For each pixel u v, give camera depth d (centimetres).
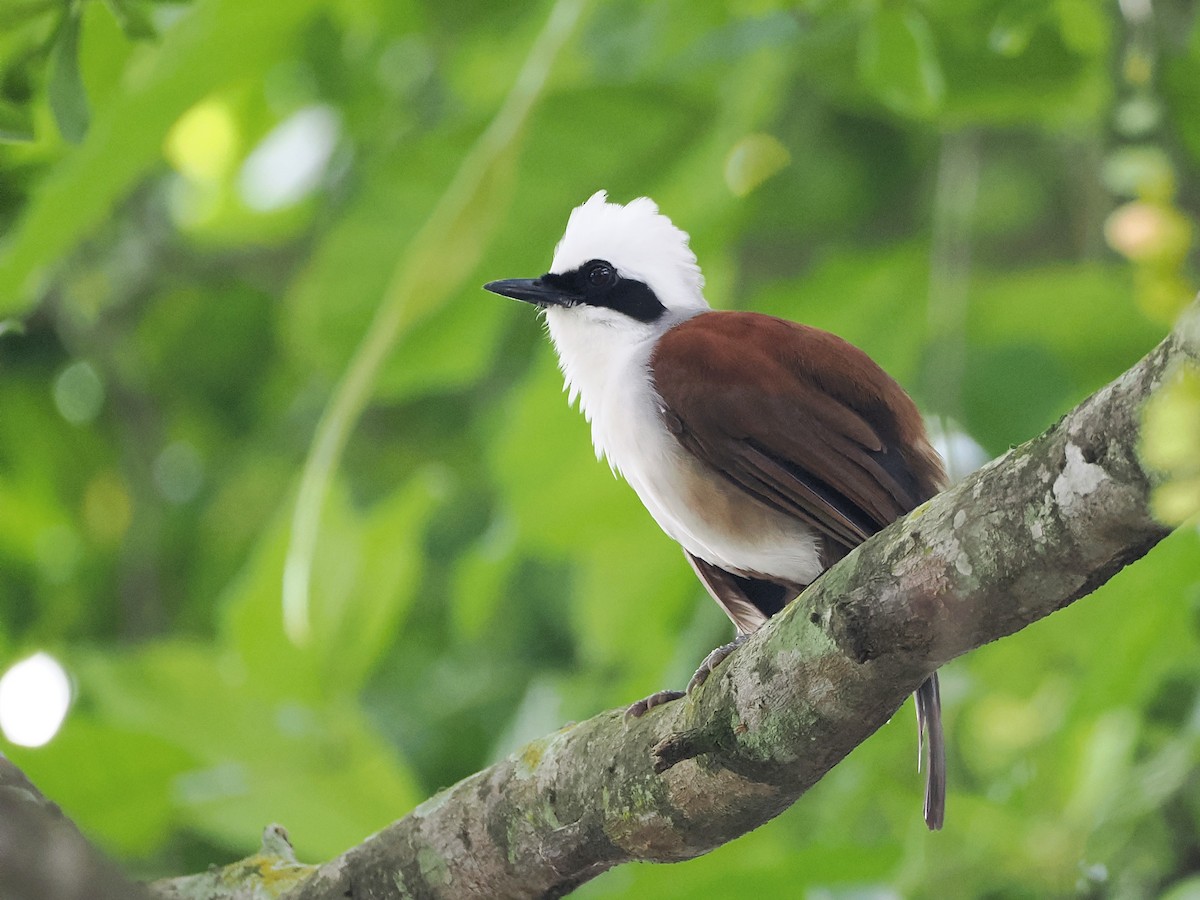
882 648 627
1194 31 1131
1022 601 598
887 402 946
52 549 1694
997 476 595
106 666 1166
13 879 553
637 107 1248
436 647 1702
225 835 1141
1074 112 1274
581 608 1447
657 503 985
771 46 1212
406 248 1267
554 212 1271
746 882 1066
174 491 1748
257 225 1681
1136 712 1108
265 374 1780
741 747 682
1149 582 1085
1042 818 1070
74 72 804
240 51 1034
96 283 1645
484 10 1447
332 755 1150
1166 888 1084
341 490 1220
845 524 914
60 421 1689
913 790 1254
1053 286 1376
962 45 1181
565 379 1121
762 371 944
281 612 1200
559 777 746
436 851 771
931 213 1559
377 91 1592
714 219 1284
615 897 1169
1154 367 542
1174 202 1064
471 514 1720
